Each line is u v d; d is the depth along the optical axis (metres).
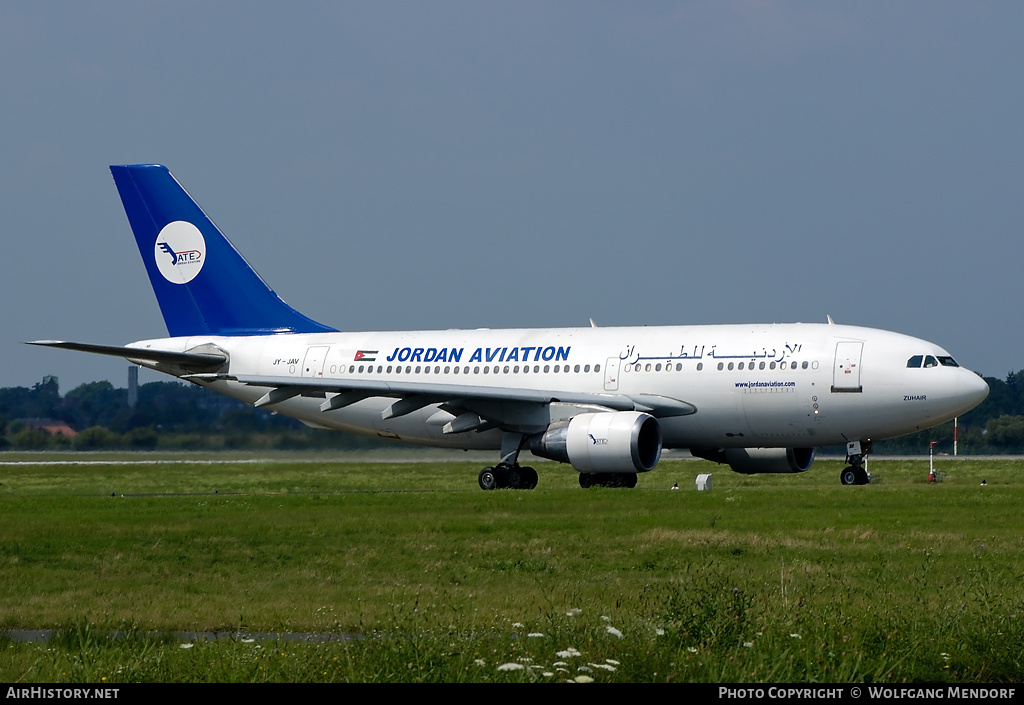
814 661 44.97
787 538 81.12
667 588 61.56
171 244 174.62
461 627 52.00
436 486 151.75
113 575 74.69
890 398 133.88
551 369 148.75
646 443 140.25
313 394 144.12
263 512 102.75
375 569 74.69
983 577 64.75
